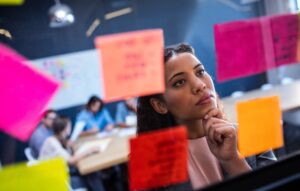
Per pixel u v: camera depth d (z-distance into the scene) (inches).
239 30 20.9
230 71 20.9
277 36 22.1
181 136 19.0
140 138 18.2
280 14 22.0
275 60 22.2
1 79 15.9
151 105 19.5
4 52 16.0
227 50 20.7
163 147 18.8
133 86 17.9
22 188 16.1
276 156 22.3
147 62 18.1
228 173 21.1
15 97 16.2
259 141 21.6
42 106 16.8
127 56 17.6
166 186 19.2
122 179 24.2
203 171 20.4
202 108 20.3
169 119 19.8
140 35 17.8
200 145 20.6
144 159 18.5
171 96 19.5
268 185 19.1
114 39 17.3
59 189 16.8
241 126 21.1
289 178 19.3
